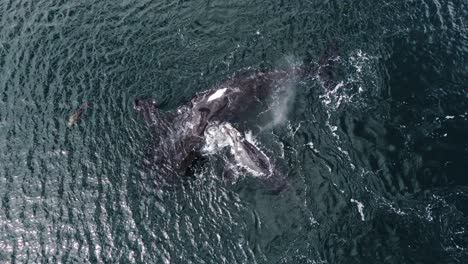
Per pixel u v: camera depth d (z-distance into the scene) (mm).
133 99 64062
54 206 55906
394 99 61906
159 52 68625
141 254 52062
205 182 56500
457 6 71625
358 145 58188
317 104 61844
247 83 63938
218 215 54188
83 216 55031
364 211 53500
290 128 59938
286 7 72688
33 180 57938
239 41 69000
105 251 52469
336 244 51469
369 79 63906
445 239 51438
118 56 68625
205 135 59875
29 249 52844
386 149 57719
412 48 67000
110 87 65438
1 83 66500
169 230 53562
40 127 62250
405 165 56406
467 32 68562
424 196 54188
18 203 56219
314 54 66875
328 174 56219
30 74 67312
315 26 70125
